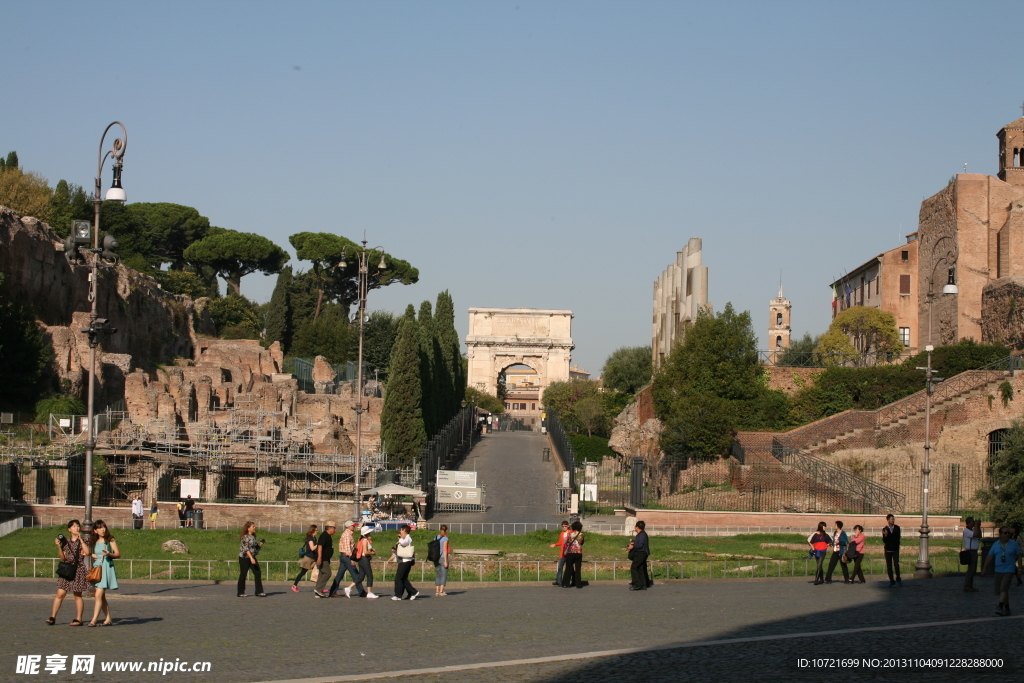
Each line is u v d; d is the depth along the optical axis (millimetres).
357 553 34219
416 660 21969
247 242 177625
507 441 126000
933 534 59438
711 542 55125
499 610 30375
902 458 68812
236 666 21094
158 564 43156
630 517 59906
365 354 159125
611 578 41750
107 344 108438
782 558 47875
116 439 75000
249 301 172000
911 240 115562
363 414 102438
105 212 156875
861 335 111438
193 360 129375
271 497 71688
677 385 78438
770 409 80625
